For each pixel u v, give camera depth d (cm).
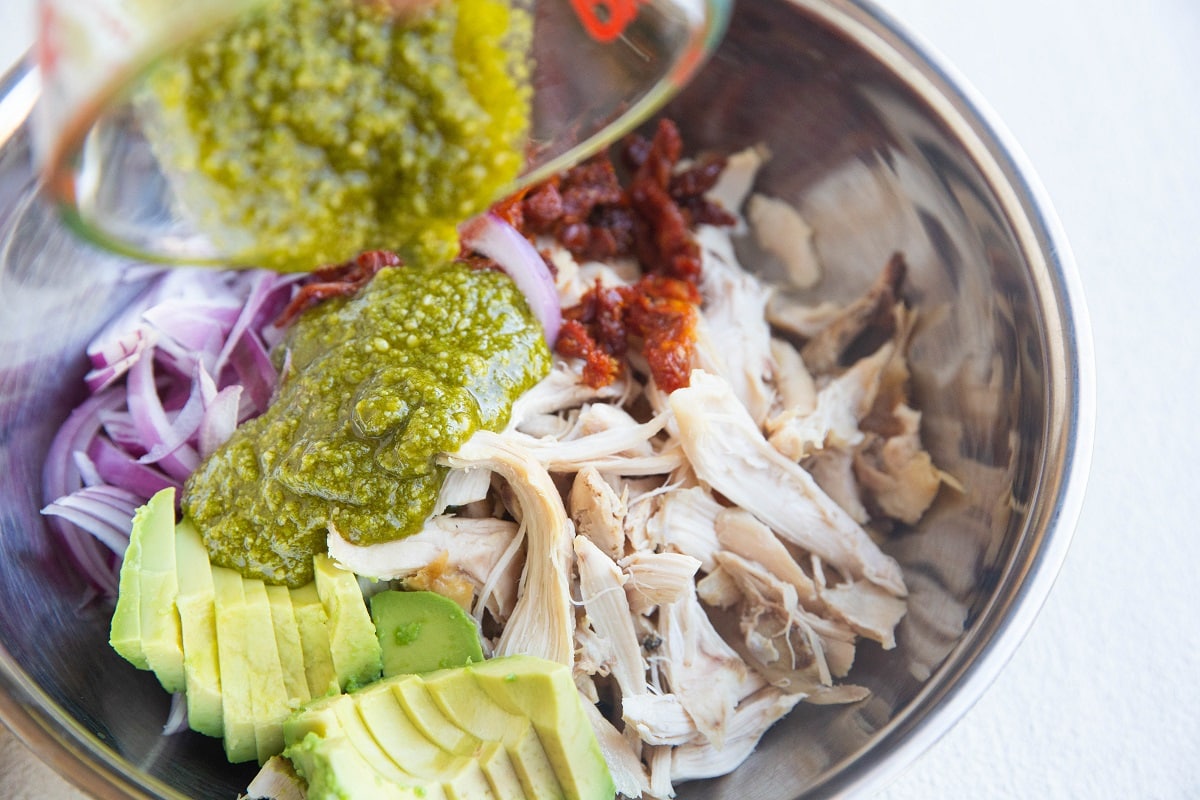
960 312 37
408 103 29
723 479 37
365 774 31
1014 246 34
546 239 40
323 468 34
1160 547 39
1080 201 42
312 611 34
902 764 31
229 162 28
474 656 34
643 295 39
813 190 41
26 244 33
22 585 34
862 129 38
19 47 39
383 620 34
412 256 31
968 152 35
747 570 37
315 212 29
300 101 28
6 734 35
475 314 36
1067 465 32
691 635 36
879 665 36
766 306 42
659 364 38
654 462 37
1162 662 37
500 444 35
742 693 36
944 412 38
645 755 36
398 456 34
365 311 36
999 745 36
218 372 38
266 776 32
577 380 38
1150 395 40
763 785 35
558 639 35
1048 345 33
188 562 34
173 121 27
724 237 42
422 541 35
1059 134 43
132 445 38
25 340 35
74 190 27
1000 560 34
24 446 36
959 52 44
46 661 33
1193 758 36
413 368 35
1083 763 36
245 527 34
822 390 39
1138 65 44
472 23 29
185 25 25
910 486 38
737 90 39
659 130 41
